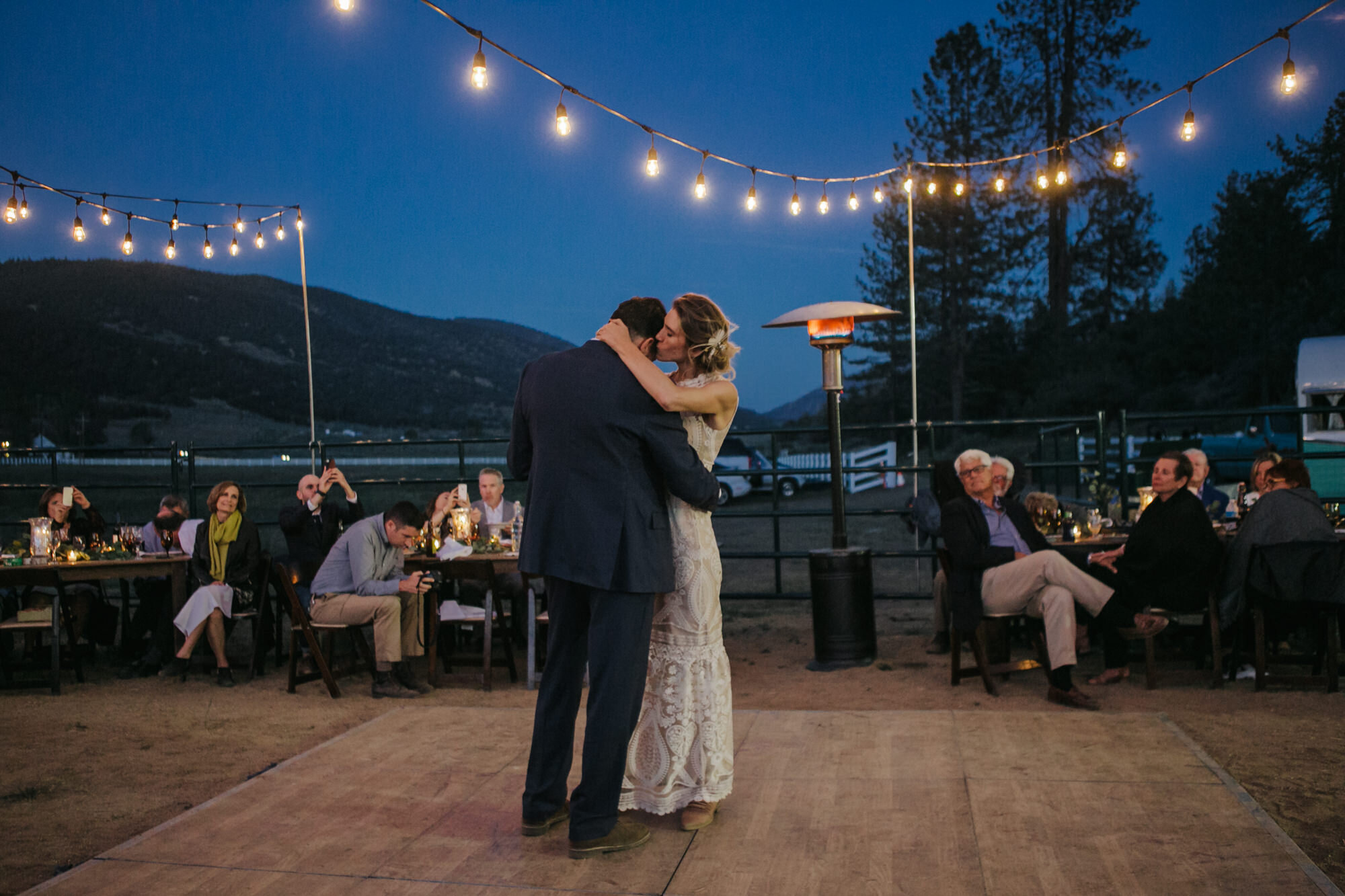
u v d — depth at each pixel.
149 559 6.87
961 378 37.88
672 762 3.13
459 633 7.43
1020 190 35.81
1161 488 5.57
